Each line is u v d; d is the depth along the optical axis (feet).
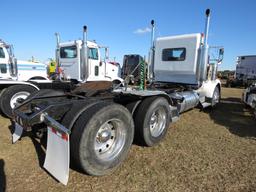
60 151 7.88
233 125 16.30
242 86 61.62
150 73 21.95
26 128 8.98
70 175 8.51
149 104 11.07
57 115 9.32
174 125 15.84
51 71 35.99
